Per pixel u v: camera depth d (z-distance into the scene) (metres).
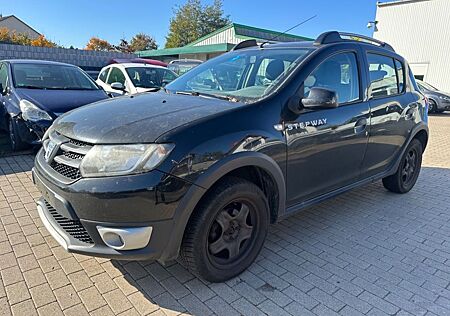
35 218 3.54
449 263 3.04
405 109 4.19
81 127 2.47
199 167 2.26
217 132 2.37
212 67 3.69
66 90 6.14
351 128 3.35
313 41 3.47
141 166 2.13
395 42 20.95
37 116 5.25
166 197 2.16
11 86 5.99
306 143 2.92
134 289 2.52
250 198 2.62
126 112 2.63
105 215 2.14
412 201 4.52
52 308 2.29
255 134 2.54
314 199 3.25
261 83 3.04
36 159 2.81
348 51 3.46
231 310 2.36
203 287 2.58
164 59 27.02
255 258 2.83
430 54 19.72
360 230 3.63
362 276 2.80
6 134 7.08
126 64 8.91
